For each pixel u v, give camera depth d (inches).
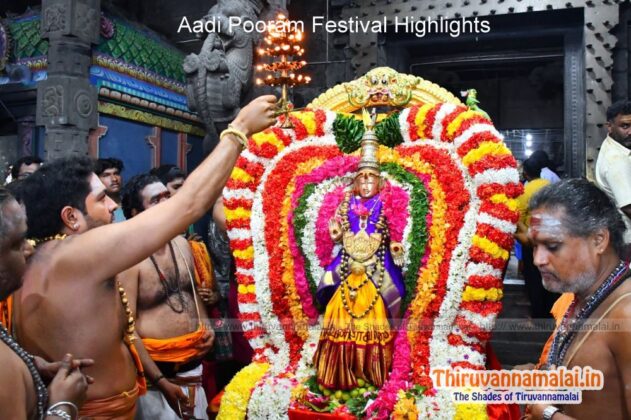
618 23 221.5
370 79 97.8
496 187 83.0
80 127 220.5
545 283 56.4
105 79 233.8
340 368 85.2
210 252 151.9
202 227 246.8
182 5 273.6
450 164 87.6
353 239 87.3
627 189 112.3
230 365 130.5
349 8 249.0
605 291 54.1
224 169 59.6
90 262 59.5
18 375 45.6
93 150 231.1
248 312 94.3
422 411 80.0
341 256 88.8
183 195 57.9
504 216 82.3
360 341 85.0
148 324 95.8
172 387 90.5
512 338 146.2
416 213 87.7
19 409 44.9
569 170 233.1
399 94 96.7
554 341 61.1
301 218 92.2
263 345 94.9
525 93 412.8
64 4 215.6
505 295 213.6
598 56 219.8
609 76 219.0
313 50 256.1
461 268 84.7
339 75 252.8
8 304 63.0
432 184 88.5
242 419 89.1
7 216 46.0
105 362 64.1
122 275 91.4
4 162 252.1
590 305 54.7
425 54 267.7
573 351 55.8
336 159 94.0
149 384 91.0
